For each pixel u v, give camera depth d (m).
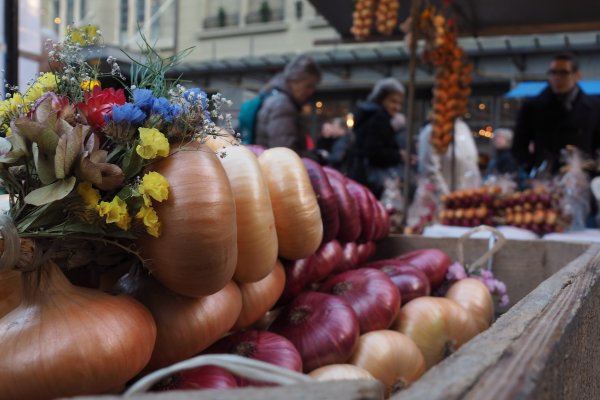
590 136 4.56
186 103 1.04
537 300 0.96
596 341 1.21
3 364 0.83
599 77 8.21
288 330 1.43
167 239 0.96
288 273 1.54
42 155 0.90
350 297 1.57
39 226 0.91
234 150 1.25
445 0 4.31
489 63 8.86
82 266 1.08
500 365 0.60
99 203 0.92
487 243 2.31
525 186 4.50
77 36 1.09
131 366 0.90
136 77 1.13
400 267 1.86
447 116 4.49
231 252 1.00
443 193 4.39
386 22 4.01
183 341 1.05
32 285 0.90
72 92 1.07
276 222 1.39
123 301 0.95
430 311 1.66
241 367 0.54
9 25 3.09
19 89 1.15
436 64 4.52
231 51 12.45
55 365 0.83
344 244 1.89
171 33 12.35
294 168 1.42
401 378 1.46
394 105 5.06
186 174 0.97
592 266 1.45
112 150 0.99
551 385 0.66
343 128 7.04
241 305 1.21
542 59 8.59
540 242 2.23
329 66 9.94
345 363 1.42
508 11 4.55
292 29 12.00
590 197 3.85
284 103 3.77
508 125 9.43
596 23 4.76
